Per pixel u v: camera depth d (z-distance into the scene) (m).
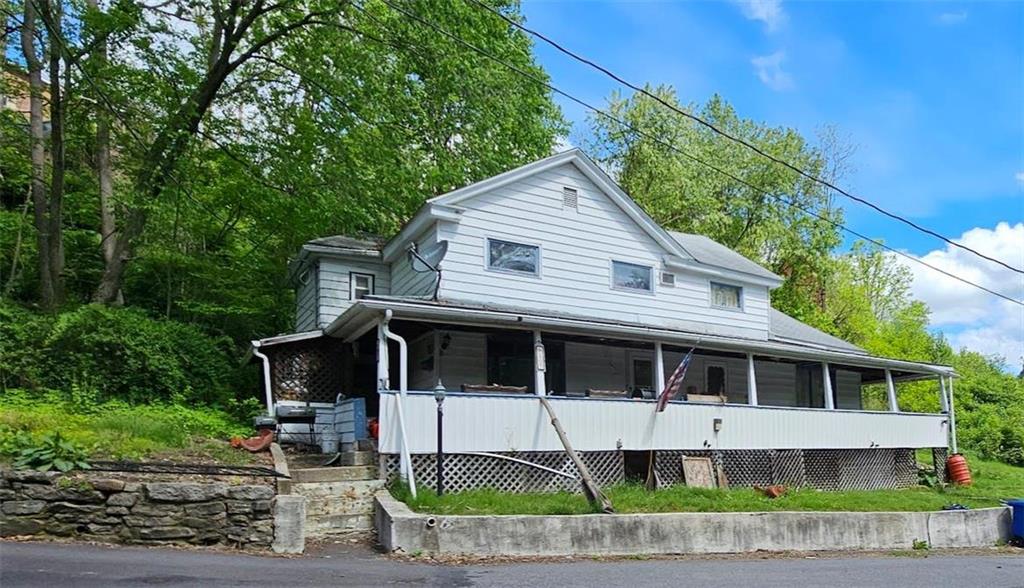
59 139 16.36
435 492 10.65
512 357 15.14
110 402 13.25
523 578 7.53
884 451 18.14
